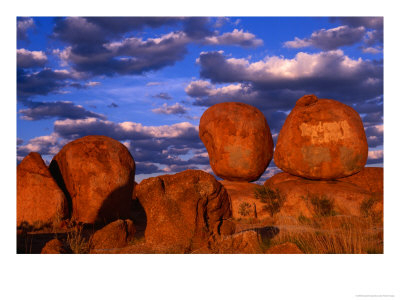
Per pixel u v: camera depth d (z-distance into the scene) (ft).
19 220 36.37
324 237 22.80
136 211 53.06
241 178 53.78
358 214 39.32
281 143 47.96
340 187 43.62
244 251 20.45
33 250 23.29
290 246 19.62
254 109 55.77
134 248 21.90
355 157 44.62
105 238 23.90
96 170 39.45
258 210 43.52
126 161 41.96
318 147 44.91
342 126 44.96
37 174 38.27
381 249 20.52
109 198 39.50
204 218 23.58
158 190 23.32
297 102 49.14
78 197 39.04
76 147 40.73
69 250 22.15
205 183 23.16
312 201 41.16
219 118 53.93
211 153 55.72
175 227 22.82
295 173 46.98
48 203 37.45
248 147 52.60
